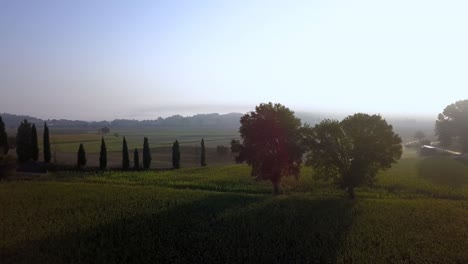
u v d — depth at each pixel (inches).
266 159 2309.3
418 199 2175.2
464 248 1331.2
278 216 1748.3
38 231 1519.4
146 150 3703.3
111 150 5344.5
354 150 2174.0
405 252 1293.1
